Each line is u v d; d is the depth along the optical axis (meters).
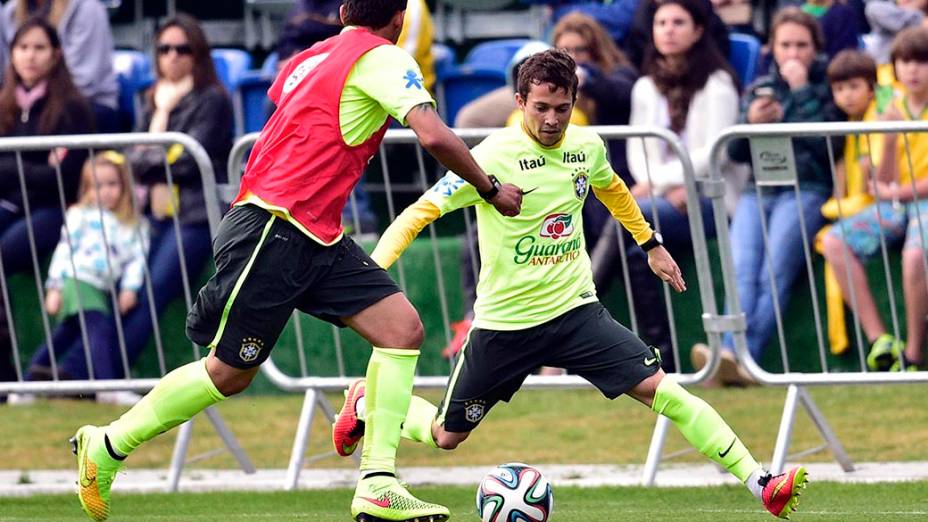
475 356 20.23
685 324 27.78
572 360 19.83
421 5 33.47
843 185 26.55
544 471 25.78
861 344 25.58
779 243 26.88
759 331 27.33
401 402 17.70
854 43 32.00
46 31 32.47
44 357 28.39
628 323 27.70
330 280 17.62
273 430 29.86
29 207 28.98
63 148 24.86
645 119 29.88
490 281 20.02
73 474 26.50
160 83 31.36
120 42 43.81
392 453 17.67
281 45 32.75
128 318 28.27
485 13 42.34
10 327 26.92
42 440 29.27
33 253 26.53
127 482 25.72
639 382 19.30
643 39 32.22
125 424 18.31
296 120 17.16
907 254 26.02
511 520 18.12
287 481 24.88
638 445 27.66
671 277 20.56
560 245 19.72
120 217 28.20
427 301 29.33
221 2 43.78
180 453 25.11
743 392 30.75
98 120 35.25
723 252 24.25
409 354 17.72
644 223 20.58
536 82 19.00
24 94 32.69
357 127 17.16
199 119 30.81
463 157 16.70
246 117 36.25
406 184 33.84
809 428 28.03
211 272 28.41
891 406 29.59
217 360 17.81
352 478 25.77
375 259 19.05
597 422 29.58
